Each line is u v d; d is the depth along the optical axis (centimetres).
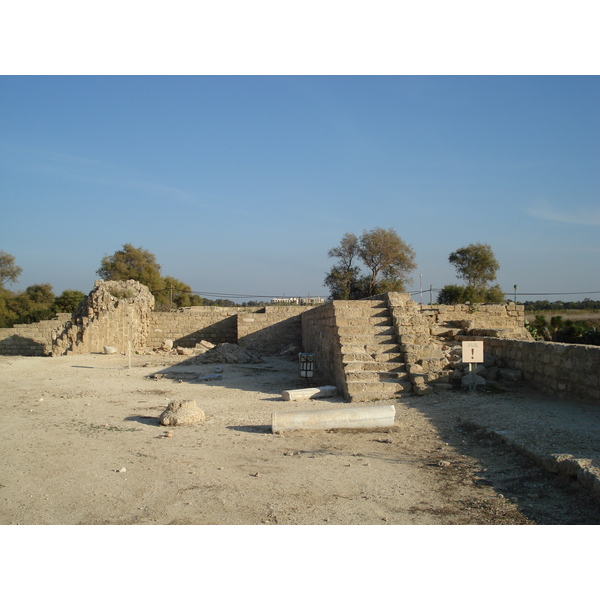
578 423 796
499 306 2153
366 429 886
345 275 4869
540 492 553
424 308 2148
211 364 2081
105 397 1291
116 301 2639
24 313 4612
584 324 2788
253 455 729
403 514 505
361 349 1292
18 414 1061
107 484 603
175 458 715
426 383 1172
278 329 2891
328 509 519
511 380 1155
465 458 697
